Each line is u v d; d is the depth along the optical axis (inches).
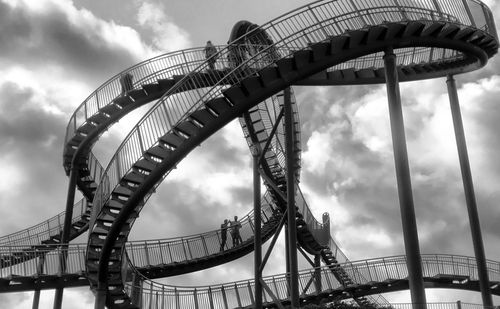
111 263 815.7
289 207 877.8
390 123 732.0
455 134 941.8
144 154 708.0
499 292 978.1
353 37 734.5
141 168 715.4
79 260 885.8
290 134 896.3
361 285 939.3
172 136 708.7
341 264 966.4
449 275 954.7
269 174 1066.7
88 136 1050.7
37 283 864.3
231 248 1109.1
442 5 818.8
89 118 1055.6
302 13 744.3
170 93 748.6
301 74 732.7
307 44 721.6
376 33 741.3
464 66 944.3
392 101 737.0
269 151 1065.5
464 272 964.6
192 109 720.3
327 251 1202.6
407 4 784.3
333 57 740.7
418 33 767.7
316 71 741.3
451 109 955.3
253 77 710.5
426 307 643.5
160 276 1043.9
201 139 713.0
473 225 893.2
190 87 916.6
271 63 717.9
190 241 1082.7
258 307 912.3
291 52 722.2
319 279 968.9
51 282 872.3
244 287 965.2
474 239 885.8
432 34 784.3
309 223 1124.5
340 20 736.3
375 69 964.6
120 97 1038.4
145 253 1031.6
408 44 767.7
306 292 959.0
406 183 693.3
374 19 750.5
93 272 824.9
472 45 841.5
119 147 741.3
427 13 775.1
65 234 1070.4
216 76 899.4
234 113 714.8
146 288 879.1
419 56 995.3
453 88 964.6
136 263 1016.9
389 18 757.3
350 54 745.0
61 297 924.0
